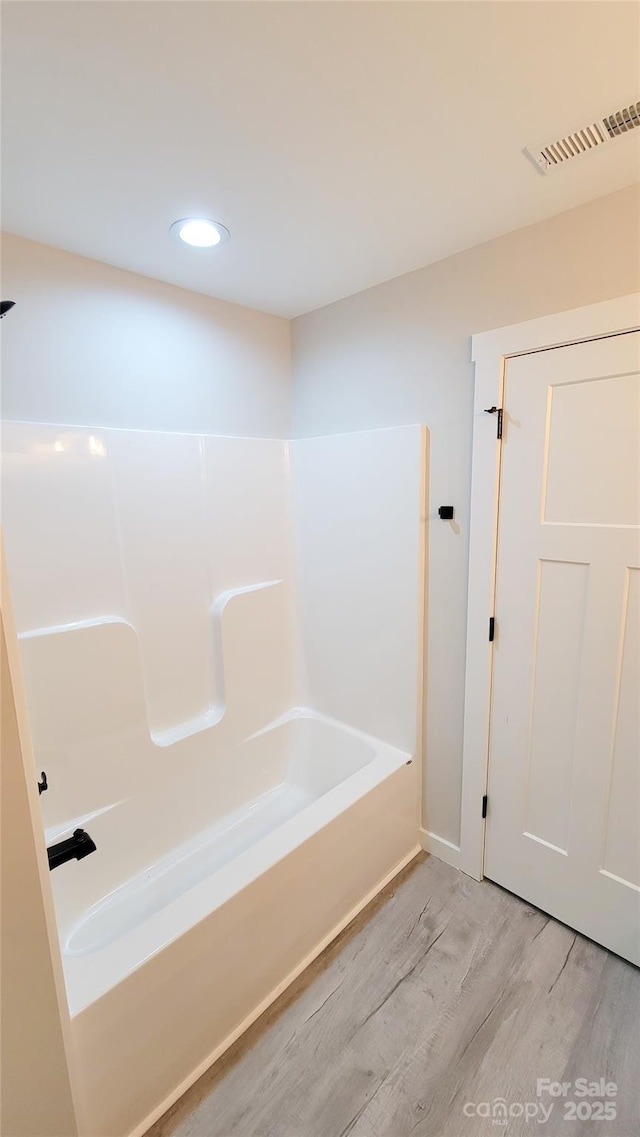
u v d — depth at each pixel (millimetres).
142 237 1503
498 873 1850
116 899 1734
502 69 907
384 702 2086
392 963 1566
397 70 902
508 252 1520
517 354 1526
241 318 2104
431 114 1012
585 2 778
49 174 1187
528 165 1190
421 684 1964
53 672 1583
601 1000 1436
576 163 1182
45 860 796
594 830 1566
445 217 1420
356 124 1036
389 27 818
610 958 1565
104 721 1716
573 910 1654
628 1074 1256
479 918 1727
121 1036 1091
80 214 1371
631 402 1341
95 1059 1048
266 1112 1202
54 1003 818
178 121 1014
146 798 1849
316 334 2168
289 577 2389
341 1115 1193
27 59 858
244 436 2168
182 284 1863
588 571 1471
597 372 1382
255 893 1358
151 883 1808
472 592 1734
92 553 1692
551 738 1625
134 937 1173
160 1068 1185
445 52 867
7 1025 754
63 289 1591
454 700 1878
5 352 1488
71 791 1649
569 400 1444
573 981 1494
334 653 2273
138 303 1777
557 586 1544
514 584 1638
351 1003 1446
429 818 2045
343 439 2078
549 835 1681
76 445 1629
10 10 770
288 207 1360
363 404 2018
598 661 1483
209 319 1994
